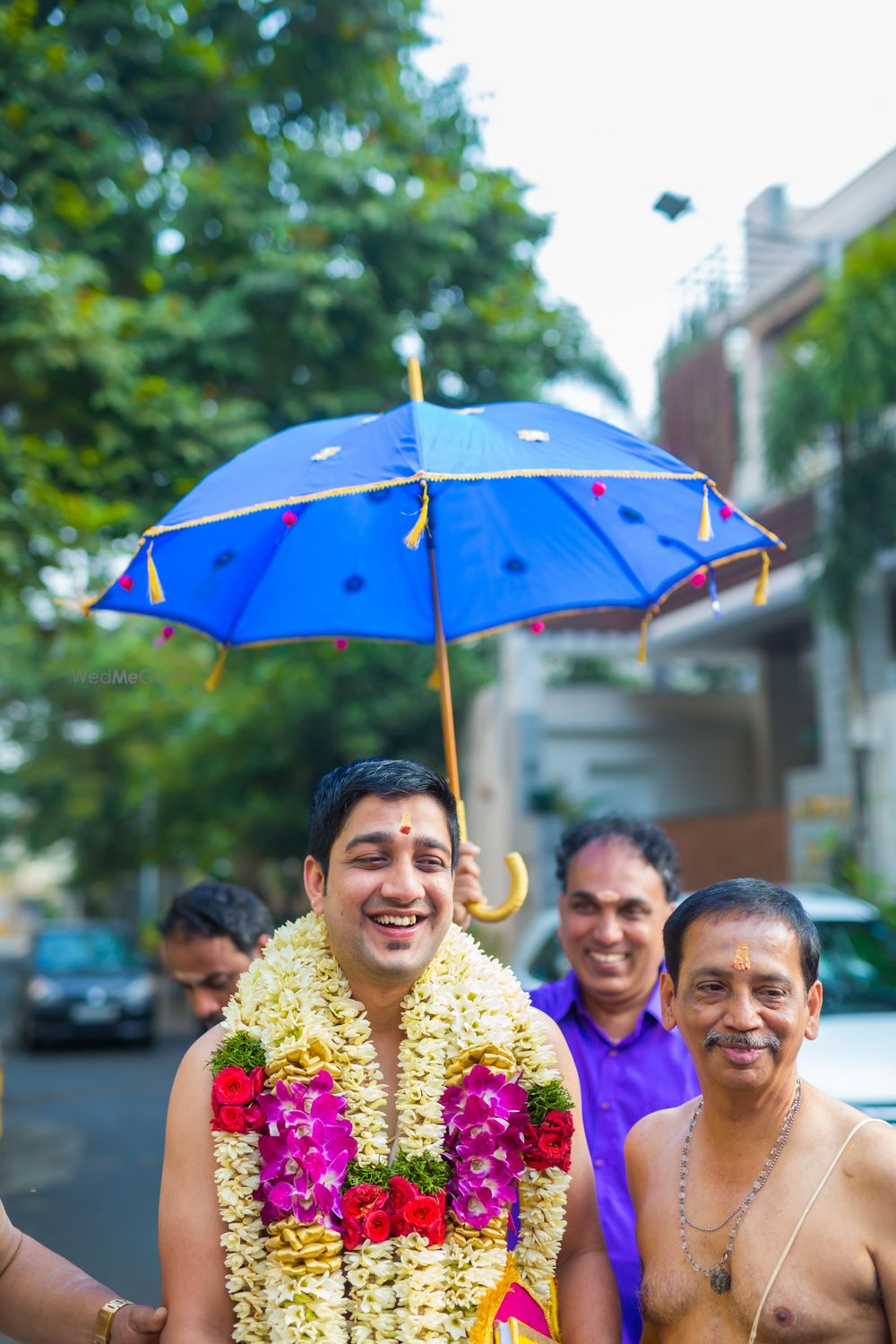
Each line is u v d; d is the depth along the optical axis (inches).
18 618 402.0
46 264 315.0
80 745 1065.5
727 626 611.5
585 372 623.8
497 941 604.4
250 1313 88.8
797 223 579.2
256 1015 94.7
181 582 131.1
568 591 142.3
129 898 1390.3
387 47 403.2
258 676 634.8
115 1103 455.2
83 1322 94.5
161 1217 92.6
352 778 94.3
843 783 487.2
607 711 713.6
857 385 394.3
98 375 326.3
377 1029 97.7
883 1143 81.8
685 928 87.4
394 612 146.2
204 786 753.6
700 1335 84.0
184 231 380.2
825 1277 80.0
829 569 438.0
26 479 307.0
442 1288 88.0
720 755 727.7
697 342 526.6
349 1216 88.0
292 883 748.0
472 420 107.2
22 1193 318.7
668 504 126.8
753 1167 85.1
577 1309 93.3
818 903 239.6
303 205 397.7
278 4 392.2
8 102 339.9
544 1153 91.8
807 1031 86.5
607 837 127.0
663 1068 123.6
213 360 363.9
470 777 719.7
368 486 99.5
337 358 397.1
